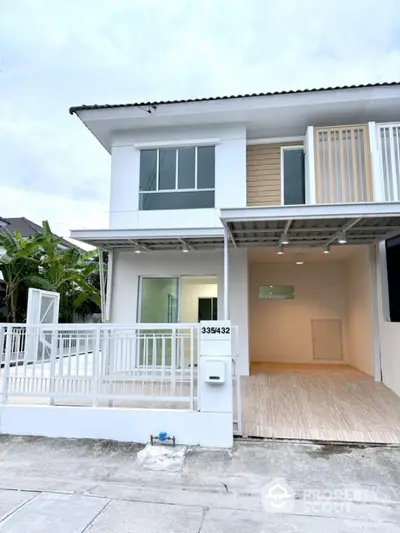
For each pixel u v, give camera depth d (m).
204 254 8.55
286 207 5.71
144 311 8.67
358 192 7.49
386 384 7.35
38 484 3.77
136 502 3.41
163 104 8.07
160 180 8.65
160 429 4.89
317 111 7.93
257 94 7.77
